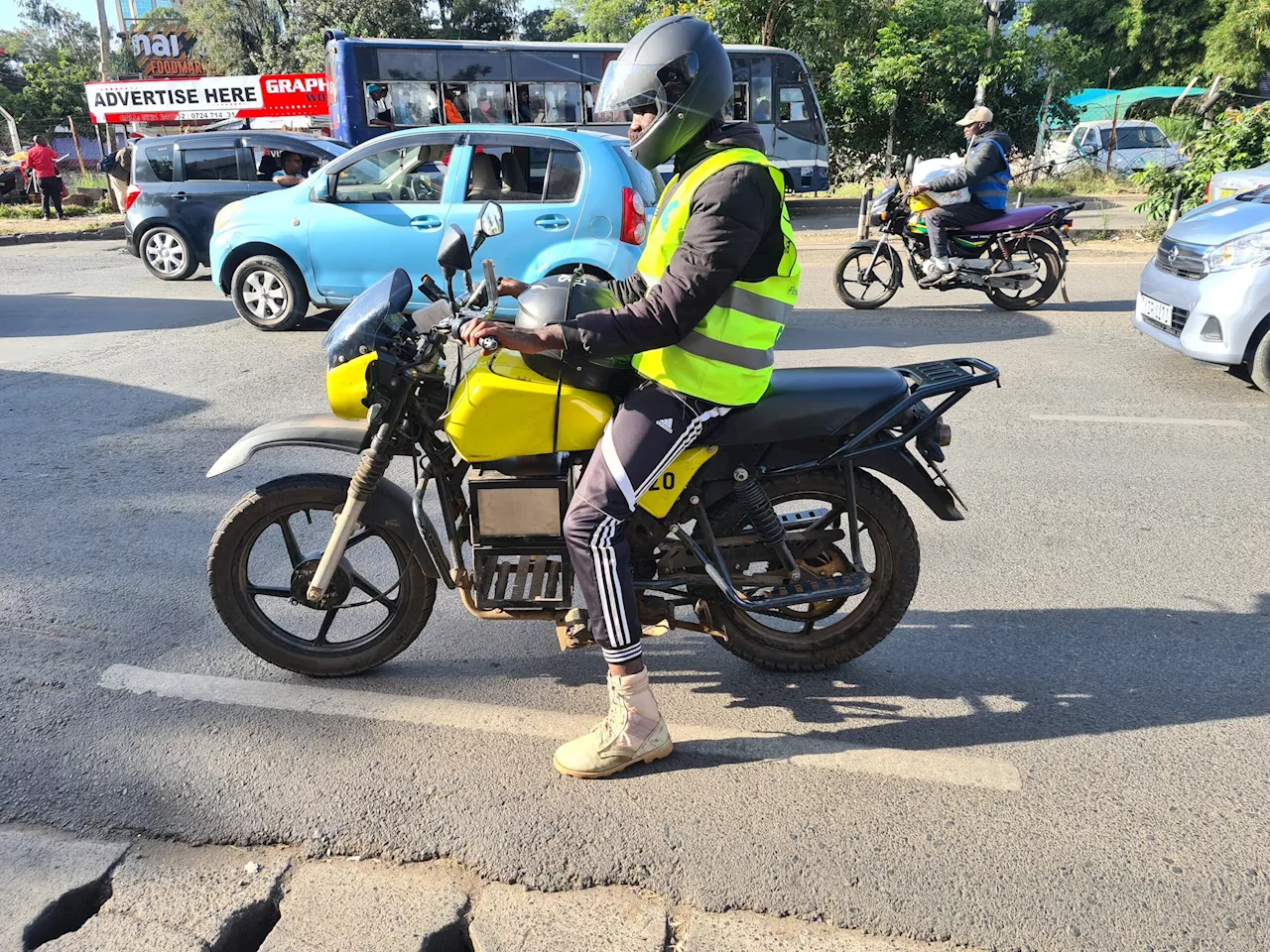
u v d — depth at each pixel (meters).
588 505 2.66
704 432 2.80
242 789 2.75
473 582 3.04
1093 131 22.64
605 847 2.53
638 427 2.62
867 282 9.94
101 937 2.25
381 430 2.89
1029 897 2.36
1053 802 2.70
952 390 2.94
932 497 3.05
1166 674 3.35
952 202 9.30
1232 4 28.73
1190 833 2.57
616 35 35.97
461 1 35.75
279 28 35.09
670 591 3.11
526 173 7.88
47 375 7.43
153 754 2.91
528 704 3.19
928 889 2.39
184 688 3.26
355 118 16.89
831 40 20.17
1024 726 3.06
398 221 8.12
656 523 2.91
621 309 2.42
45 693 3.22
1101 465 5.39
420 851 2.52
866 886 2.40
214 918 2.31
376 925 2.29
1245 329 6.40
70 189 24.92
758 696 3.25
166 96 21.14
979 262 9.40
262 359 7.89
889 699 3.22
